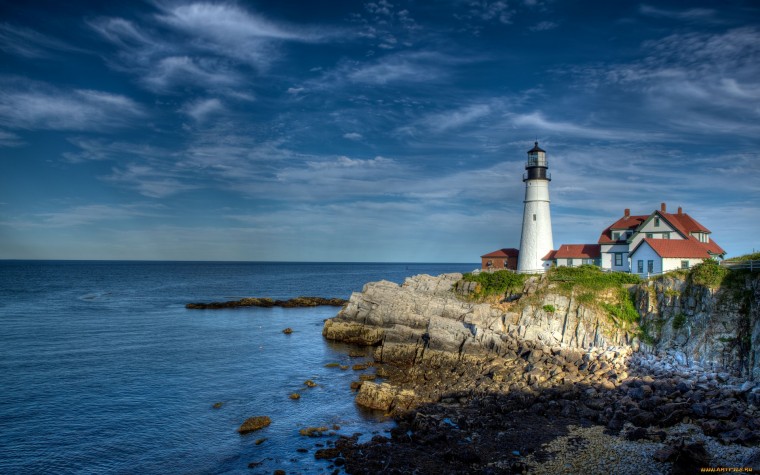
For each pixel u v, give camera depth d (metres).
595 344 49.81
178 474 29.64
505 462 29.17
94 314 87.06
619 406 35.44
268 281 190.62
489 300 65.62
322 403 41.12
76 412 38.62
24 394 42.28
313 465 30.28
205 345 61.94
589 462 28.69
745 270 44.81
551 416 35.66
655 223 66.81
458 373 46.44
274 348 60.97
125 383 45.69
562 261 74.31
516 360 47.72
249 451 32.44
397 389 41.12
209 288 150.88
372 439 33.34
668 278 50.09
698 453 27.52
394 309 65.06
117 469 30.27
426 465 29.31
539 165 76.06
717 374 38.75
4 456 31.56
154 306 100.25
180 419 37.59
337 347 61.91
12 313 86.88
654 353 45.84
